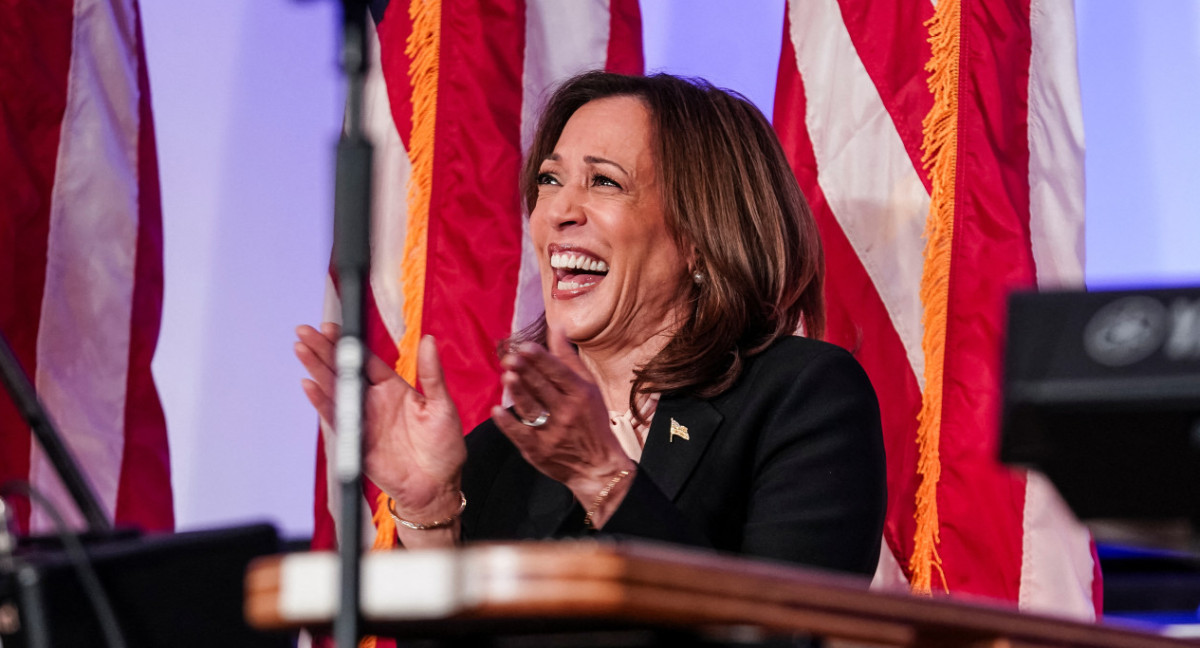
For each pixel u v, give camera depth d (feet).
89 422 29.40
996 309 27.86
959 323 27.96
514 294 29.30
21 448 28.78
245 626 13.09
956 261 28.12
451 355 29.04
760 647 9.78
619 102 21.65
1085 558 27.68
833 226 28.76
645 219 20.81
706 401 19.38
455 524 17.35
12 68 29.55
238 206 32.24
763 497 18.02
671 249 20.88
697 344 19.76
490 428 21.34
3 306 29.01
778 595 8.92
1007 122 28.58
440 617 8.72
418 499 16.99
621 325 20.98
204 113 32.32
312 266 32.40
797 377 19.15
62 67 29.99
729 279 20.34
